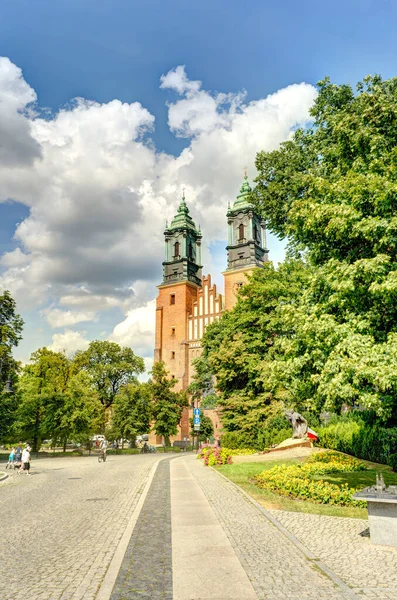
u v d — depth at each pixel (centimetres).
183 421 6481
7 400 3909
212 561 640
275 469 1623
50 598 512
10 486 1808
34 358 5475
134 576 580
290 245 2348
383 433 1827
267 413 2956
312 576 575
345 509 1034
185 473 1970
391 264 923
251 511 1019
